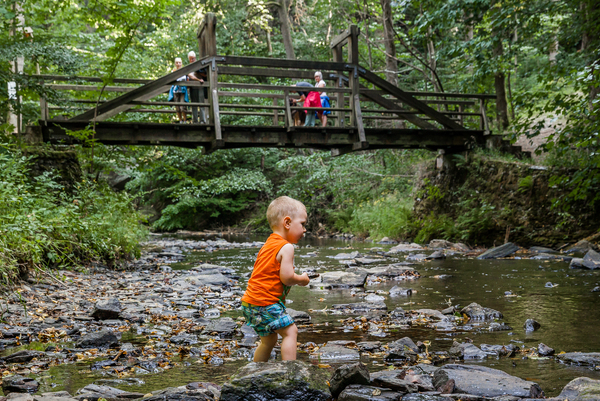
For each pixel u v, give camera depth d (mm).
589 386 2500
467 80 15961
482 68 14570
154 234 23250
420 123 13516
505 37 14656
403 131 13359
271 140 11961
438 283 7340
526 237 12352
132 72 21547
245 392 2453
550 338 4031
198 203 25203
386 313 5184
